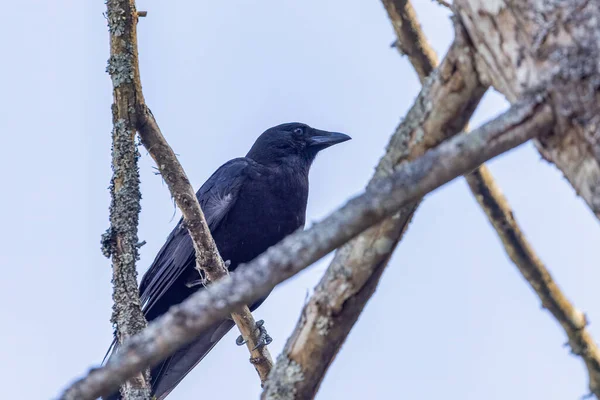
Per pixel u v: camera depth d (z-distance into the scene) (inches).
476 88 232.1
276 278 180.9
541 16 199.0
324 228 182.5
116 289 369.7
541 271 343.9
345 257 249.6
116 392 375.2
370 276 248.8
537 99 193.2
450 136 240.4
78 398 171.5
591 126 189.3
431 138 241.1
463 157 185.8
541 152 213.8
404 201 183.6
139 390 346.9
